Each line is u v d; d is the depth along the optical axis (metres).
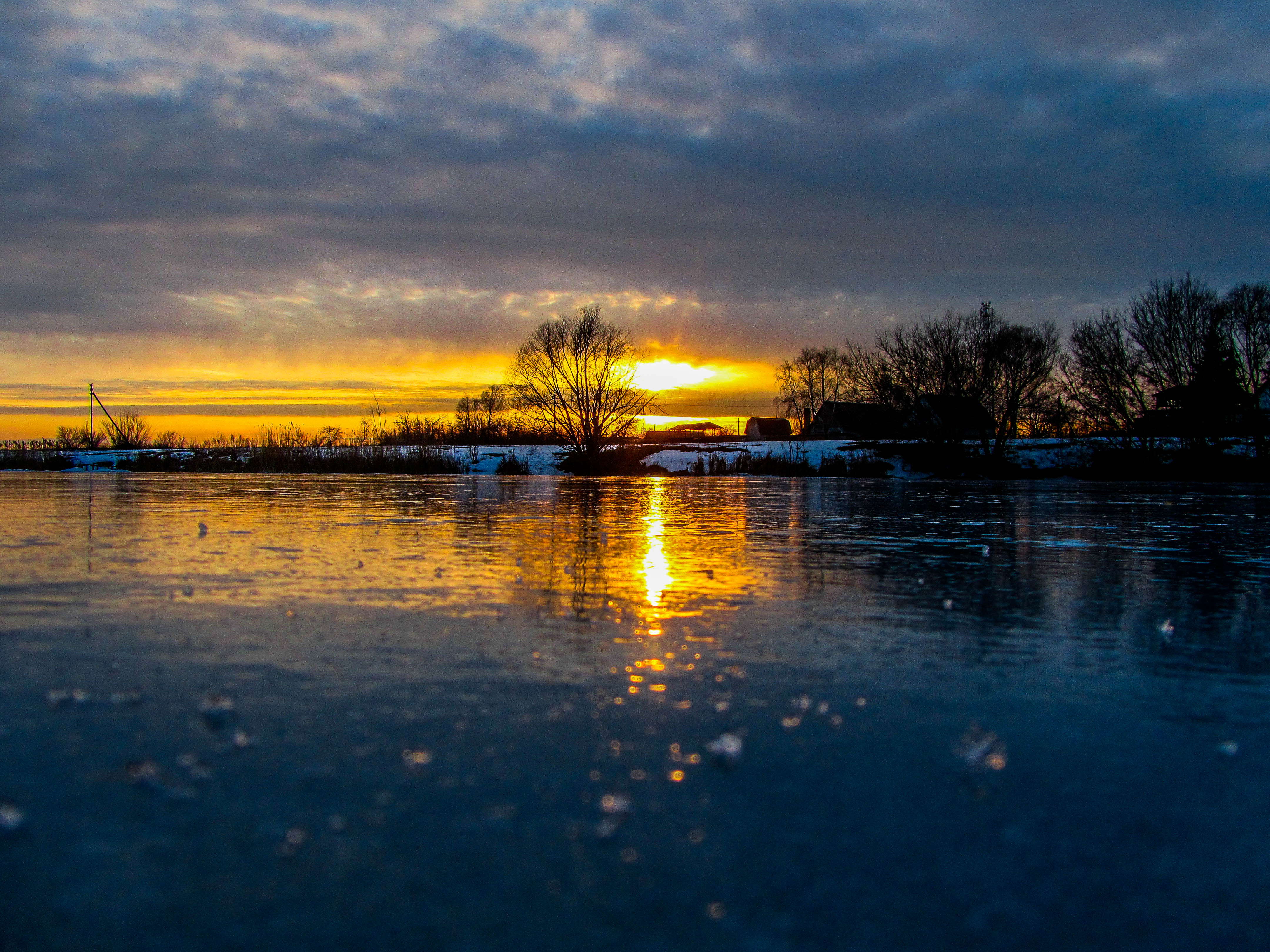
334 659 4.73
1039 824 2.87
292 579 7.32
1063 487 29.00
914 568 8.61
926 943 2.19
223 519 12.99
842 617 6.08
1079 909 2.36
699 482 30.69
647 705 4.01
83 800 2.93
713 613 6.13
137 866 2.52
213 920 2.25
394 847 2.64
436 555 9.02
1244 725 3.86
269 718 3.75
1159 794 3.12
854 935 2.22
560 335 39.22
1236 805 3.03
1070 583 7.70
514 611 6.09
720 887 2.45
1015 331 37.56
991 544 10.89
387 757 3.33
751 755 3.42
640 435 44.22
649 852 2.64
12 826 2.73
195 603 6.24
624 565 8.48
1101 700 4.21
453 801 2.96
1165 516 16.14
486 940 2.18
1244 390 34.88
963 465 37.53
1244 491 26.27
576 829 2.77
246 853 2.60
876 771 3.29
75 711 3.82
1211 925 2.29
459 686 4.25
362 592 6.74
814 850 2.67
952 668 4.75
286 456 37.09
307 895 2.38
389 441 43.47
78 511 14.52
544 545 10.07
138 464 37.53
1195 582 7.82
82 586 6.90
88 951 2.12
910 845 2.71
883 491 25.27
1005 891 2.45
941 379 37.66
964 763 3.37
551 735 3.60
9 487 22.89
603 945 2.16
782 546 10.38
